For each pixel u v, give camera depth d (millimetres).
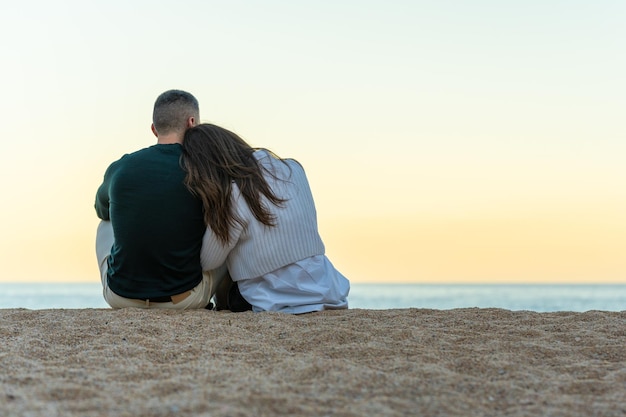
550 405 2576
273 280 4551
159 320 3965
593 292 120250
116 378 2830
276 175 4617
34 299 90938
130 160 4535
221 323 3963
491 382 2834
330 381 2779
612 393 2732
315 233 4645
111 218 4512
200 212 4492
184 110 4711
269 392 2615
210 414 2357
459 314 4410
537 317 4320
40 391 2582
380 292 126812
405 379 2826
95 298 93750
